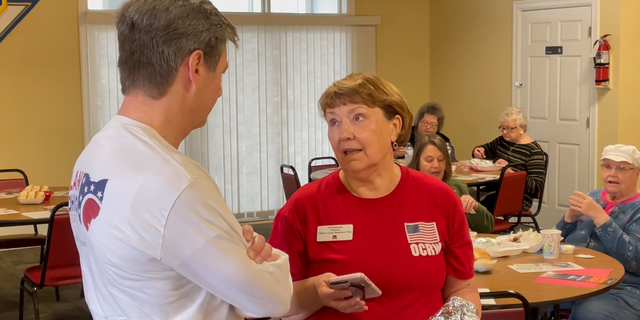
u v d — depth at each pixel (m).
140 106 1.09
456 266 1.56
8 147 6.38
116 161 1.04
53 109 6.51
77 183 1.12
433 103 6.23
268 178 7.43
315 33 7.58
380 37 8.16
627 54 6.17
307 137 7.61
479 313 1.53
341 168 1.52
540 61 6.96
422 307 1.47
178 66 1.08
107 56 6.62
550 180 6.95
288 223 1.50
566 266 2.60
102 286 1.07
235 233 1.08
